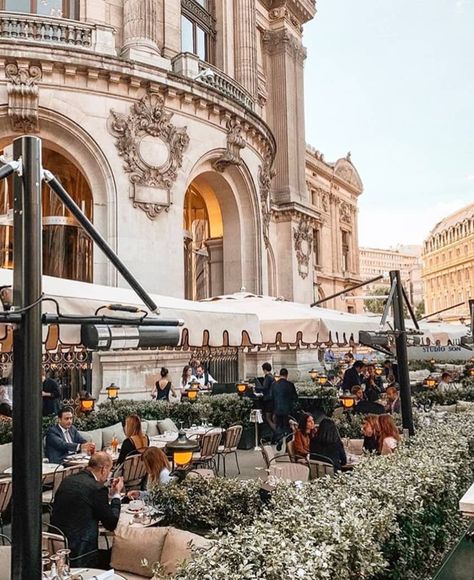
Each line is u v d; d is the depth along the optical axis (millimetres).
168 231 17250
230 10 24156
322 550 3461
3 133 15625
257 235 21781
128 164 16656
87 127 16094
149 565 4609
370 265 177125
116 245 16250
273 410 13250
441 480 5582
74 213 3697
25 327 2891
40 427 2838
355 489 4781
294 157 32812
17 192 3084
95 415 11742
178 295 17344
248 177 21297
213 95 18781
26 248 2969
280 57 33031
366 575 3812
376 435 8484
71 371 15781
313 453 8117
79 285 6398
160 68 17141
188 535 4652
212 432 10281
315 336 9188
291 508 4102
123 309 3891
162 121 17328
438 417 9539
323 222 47750
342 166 53969
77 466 7820
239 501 5398
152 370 15977
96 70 16078
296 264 31734
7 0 17219
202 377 19500
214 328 7301
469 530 5301
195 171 19047
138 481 8078
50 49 15406
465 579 4348
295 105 33500
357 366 16312
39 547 2744
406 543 4789
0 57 15062
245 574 3109
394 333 8039
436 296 109875
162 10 19500
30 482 2764
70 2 17859
